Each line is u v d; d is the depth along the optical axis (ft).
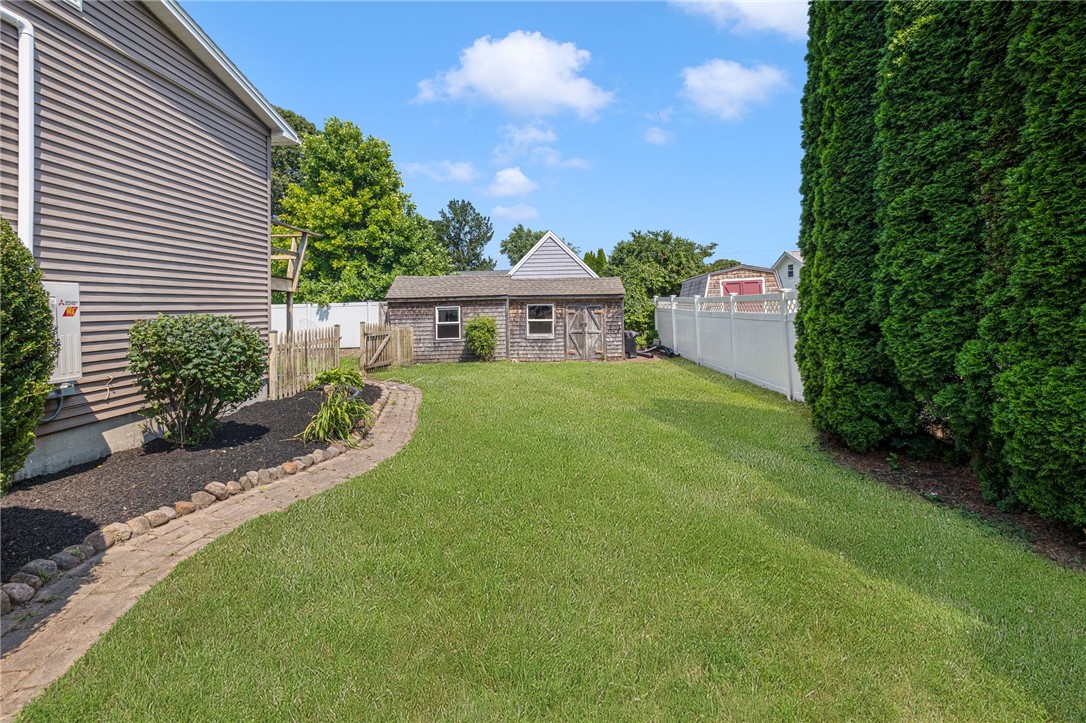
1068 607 8.88
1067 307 10.68
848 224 17.92
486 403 26.12
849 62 17.75
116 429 17.12
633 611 8.43
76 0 15.69
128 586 8.98
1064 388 10.75
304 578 9.13
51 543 10.14
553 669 7.04
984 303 12.74
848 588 9.29
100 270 16.71
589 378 36.68
